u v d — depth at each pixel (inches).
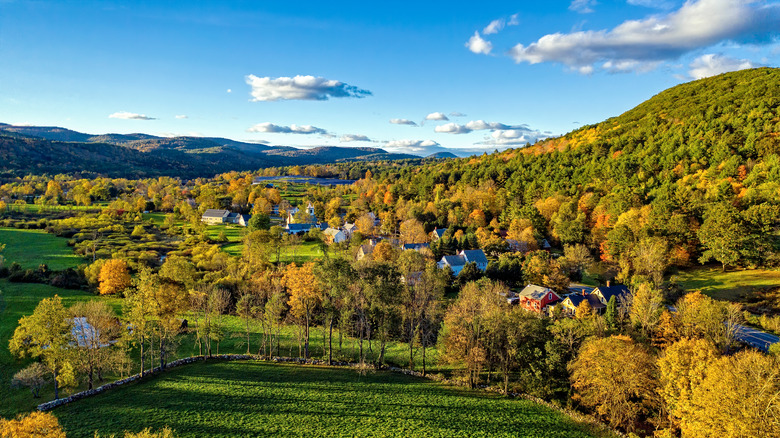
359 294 2127.2
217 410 1593.3
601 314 2792.8
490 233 4795.8
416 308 2219.5
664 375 1544.0
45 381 1769.2
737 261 3316.9
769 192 3538.4
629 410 1593.3
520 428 1594.5
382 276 2178.9
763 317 2362.2
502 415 1686.8
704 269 3415.4
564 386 1859.0
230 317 2906.0
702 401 1307.8
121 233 5196.9
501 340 1989.4
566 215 4847.4
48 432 951.0
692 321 2137.1
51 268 3523.6
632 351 1673.2
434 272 3260.3
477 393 1897.1
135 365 2091.5
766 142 4463.6
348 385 1894.7
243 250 4404.5
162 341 2000.5
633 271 3385.8
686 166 4803.2
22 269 3346.5
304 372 2016.5
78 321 2073.1
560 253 4468.5
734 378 1272.1
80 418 1481.3
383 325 2162.9
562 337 1927.9
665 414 1579.7
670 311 2551.7
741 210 3582.7
